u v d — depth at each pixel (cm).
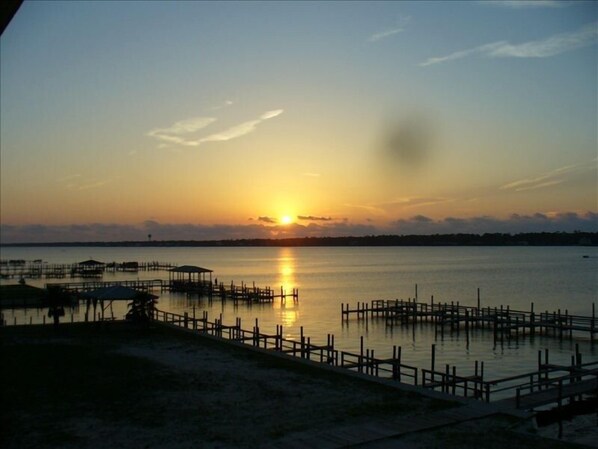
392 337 5200
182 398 2231
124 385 2441
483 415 1941
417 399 2158
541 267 17038
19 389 2383
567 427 2538
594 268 16300
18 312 6188
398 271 15925
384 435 1745
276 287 10681
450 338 5147
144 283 9738
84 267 14425
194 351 3222
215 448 1680
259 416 1984
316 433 1788
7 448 1702
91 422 1939
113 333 3894
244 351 3219
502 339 5078
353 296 8925
